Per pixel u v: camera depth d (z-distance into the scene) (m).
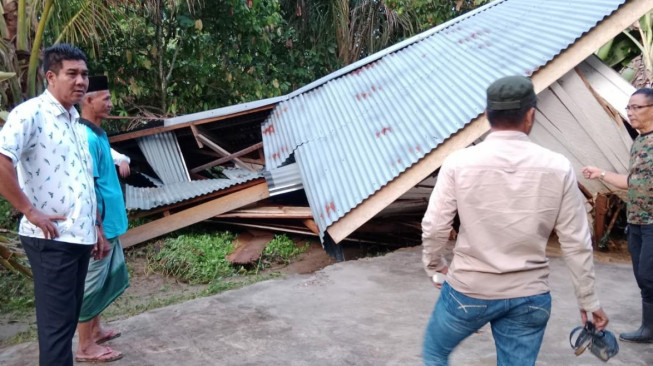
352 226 6.29
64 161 2.68
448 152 6.14
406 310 4.45
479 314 2.15
